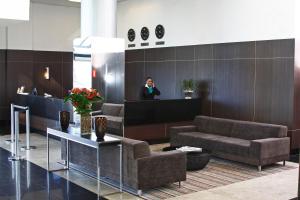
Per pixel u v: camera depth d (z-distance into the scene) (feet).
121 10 42.73
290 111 27.73
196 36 34.17
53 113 32.14
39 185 19.27
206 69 33.42
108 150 19.19
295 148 28.07
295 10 27.20
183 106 32.73
